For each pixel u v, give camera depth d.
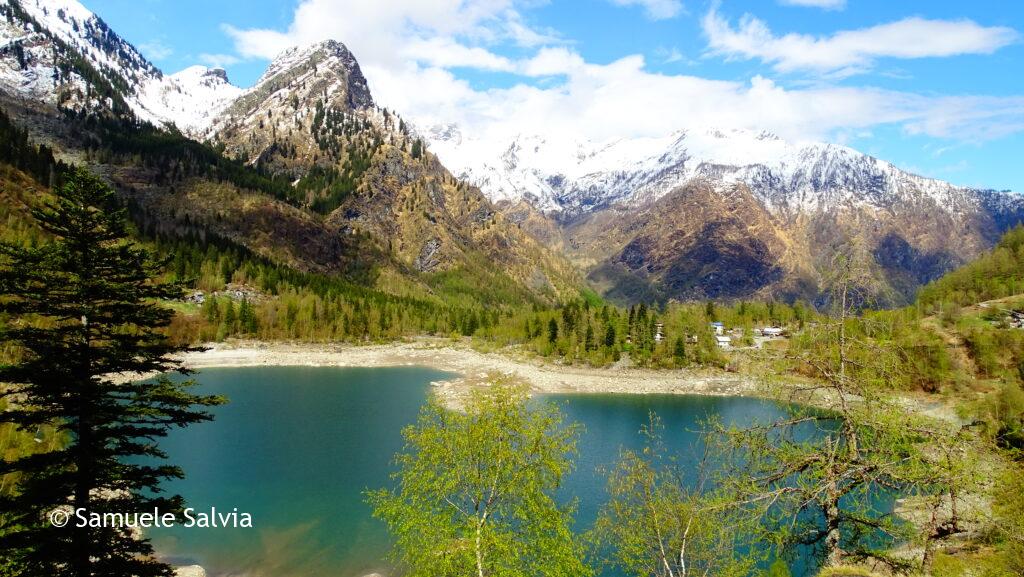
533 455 26.12
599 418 101.12
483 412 25.81
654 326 168.75
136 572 24.03
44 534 22.48
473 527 24.78
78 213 24.02
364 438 78.69
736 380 136.50
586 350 158.12
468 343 193.62
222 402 26.86
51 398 23.33
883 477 18.34
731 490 19.91
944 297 155.38
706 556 22.72
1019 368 92.88
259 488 59.28
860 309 18.78
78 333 24.16
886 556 19.81
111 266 25.27
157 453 25.94
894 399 18.88
